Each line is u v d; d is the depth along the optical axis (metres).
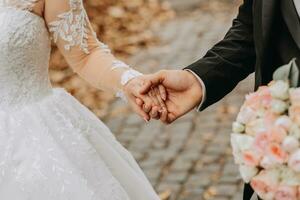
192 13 12.08
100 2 10.88
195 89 3.13
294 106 2.30
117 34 10.33
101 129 3.48
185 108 3.15
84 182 3.09
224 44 3.14
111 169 3.36
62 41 3.35
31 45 3.22
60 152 3.15
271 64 2.81
